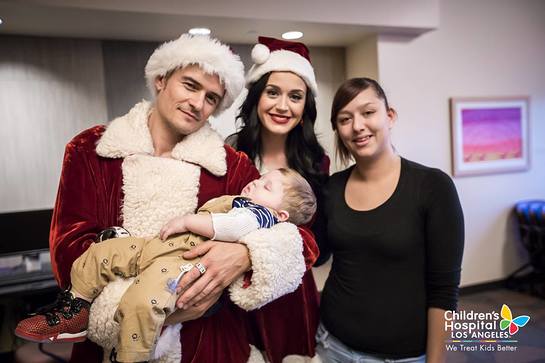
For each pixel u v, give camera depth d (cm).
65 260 103
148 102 122
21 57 318
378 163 134
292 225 117
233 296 108
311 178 165
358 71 399
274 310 138
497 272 428
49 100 325
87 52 334
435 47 390
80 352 113
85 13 276
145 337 90
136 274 99
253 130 167
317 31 352
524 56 427
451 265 122
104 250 98
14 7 260
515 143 425
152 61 113
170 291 94
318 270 373
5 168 317
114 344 98
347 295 132
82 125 334
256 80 164
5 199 318
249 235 108
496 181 423
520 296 399
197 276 99
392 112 139
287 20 315
